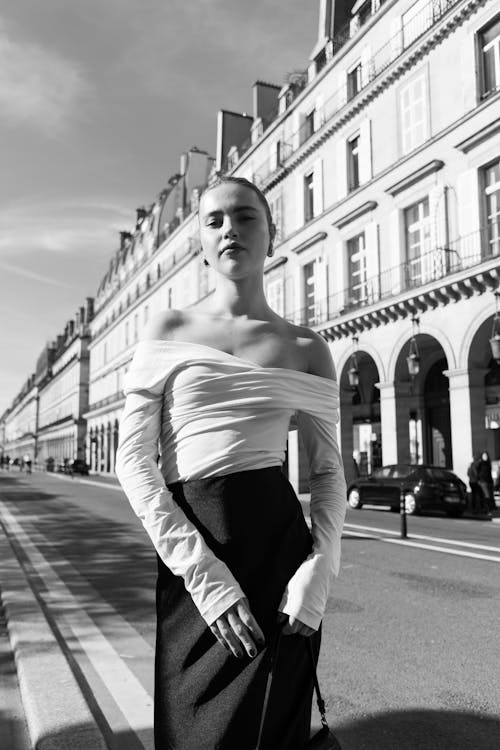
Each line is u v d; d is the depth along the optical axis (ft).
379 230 69.92
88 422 224.74
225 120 116.47
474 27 57.62
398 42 67.72
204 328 4.57
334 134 79.10
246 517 3.97
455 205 59.06
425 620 16.76
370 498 55.16
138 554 28.02
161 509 3.90
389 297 63.52
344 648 14.35
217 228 4.69
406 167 65.67
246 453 4.08
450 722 10.39
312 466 4.74
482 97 57.16
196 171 160.86
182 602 4.00
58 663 11.17
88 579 22.35
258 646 3.75
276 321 4.79
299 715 3.91
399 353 64.75
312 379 4.51
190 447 4.12
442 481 50.29
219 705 3.71
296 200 87.86
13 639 12.93
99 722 9.95
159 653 4.09
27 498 67.67
